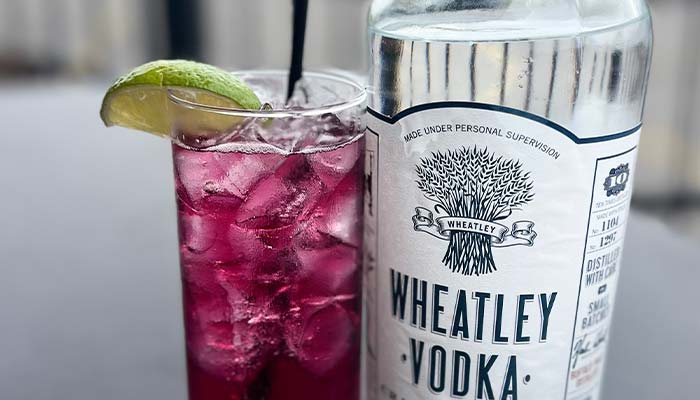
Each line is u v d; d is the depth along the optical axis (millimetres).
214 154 269
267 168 268
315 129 272
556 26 283
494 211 267
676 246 450
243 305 280
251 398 290
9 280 424
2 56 1260
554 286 275
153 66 277
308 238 277
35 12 1401
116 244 461
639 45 293
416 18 299
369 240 298
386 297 294
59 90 757
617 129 279
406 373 296
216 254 277
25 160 585
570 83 286
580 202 269
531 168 262
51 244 462
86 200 518
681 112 1109
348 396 299
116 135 639
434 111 264
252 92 280
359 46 1222
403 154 274
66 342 372
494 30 285
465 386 287
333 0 1393
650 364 356
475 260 272
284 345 284
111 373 349
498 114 257
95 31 1344
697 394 336
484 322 278
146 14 1106
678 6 1262
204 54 1055
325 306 284
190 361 297
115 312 395
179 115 272
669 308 395
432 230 275
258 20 1338
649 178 975
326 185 275
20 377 347
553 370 286
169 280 424
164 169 570
